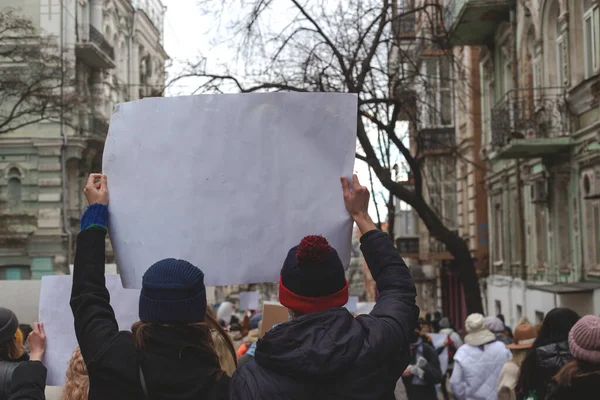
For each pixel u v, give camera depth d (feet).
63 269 106.52
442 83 60.59
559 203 59.98
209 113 9.94
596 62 51.42
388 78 49.78
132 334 8.60
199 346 8.50
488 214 87.35
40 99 81.10
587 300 52.11
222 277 9.98
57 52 100.83
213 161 9.94
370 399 8.18
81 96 93.45
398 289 9.08
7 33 95.09
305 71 48.24
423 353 30.30
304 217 10.02
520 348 23.35
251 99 9.97
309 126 10.01
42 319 15.30
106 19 120.06
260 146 10.00
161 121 9.95
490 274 85.81
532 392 17.21
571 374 13.88
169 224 9.94
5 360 14.39
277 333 8.24
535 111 61.82
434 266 117.80
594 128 51.37
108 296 9.21
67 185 109.81
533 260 68.59
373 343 8.28
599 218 53.01
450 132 97.55
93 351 8.48
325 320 8.30
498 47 76.84
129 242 9.95
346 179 10.03
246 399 8.06
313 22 47.01
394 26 49.57
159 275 8.46
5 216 105.09
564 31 56.03
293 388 8.04
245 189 9.98
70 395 12.83
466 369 26.27
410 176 60.64
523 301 69.82
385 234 9.53
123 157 9.98
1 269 107.04
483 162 85.66
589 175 53.42
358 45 47.44
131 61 135.95
